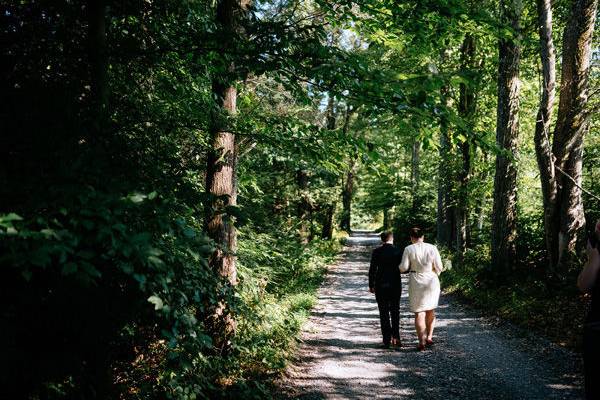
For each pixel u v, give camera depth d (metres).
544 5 9.11
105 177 2.42
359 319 9.37
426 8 4.74
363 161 5.40
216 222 5.63
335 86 3.99
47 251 1.83
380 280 6.99
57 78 3.06
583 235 9.25
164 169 3.51
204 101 5.20
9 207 2.11
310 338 7.53
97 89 3.35
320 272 16.48
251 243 9.38
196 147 5.26
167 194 2.87
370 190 32.41
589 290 2.64
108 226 2.02
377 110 3.93
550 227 9.60
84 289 2.55
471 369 5.68
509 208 11.28
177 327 2.77
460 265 14.63
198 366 4.52
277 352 5.94
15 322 2.47
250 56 3.99
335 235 33.22
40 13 3.08
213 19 5.05
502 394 4.80
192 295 2.88
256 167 12.10
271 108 9.45
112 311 2.84
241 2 5.34
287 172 15.11
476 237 18.92
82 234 2.10
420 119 3.88
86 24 3.53
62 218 2.13
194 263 2.99
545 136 9.41
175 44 4.11
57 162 2.41
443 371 5.67
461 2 4.75
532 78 14.74
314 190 17.98
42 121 2.58
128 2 3.88
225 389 4.50
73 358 2.80
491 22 5.06
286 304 9.44
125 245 1.99
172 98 4.97
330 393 4.96
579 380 5.03
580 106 9.22
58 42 3.21
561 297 8.19
